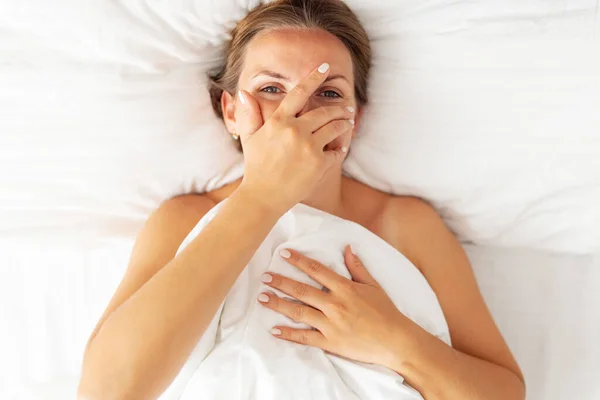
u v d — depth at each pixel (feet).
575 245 3.46
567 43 3.01
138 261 2.92
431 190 3.33
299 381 2.51
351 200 3.32
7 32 2.96
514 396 2.75
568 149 3.20
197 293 2.43
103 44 2.97
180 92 3.14
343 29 2.91
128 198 3.31
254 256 2.76
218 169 3.27
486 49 3.06
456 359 2.69
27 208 3.30
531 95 3.11
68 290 3.48
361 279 2.78
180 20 3.01
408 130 3.24
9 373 3.45
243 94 2.74
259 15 2.85
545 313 3.50
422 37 3.11
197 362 2.60
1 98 3.05
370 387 2.61
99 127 3.12
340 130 2.61
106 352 2.41
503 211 3.39
